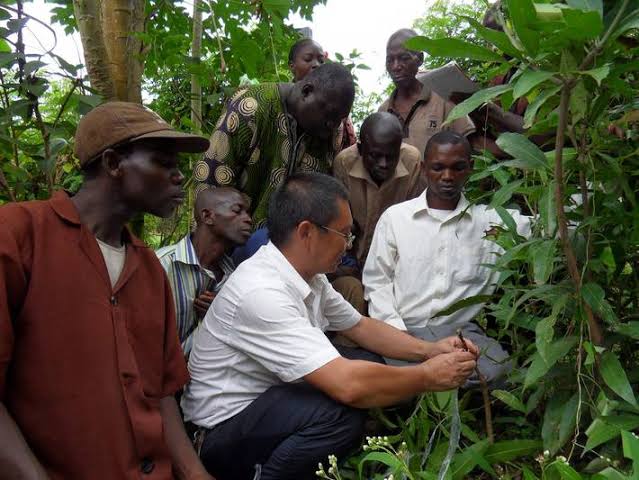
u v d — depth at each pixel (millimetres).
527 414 2135
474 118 3176
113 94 2918
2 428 1474
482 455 1920
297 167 2922
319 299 2309
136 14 3283
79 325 1592
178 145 1703
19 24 2289
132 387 1659
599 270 1879
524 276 2375
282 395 2137
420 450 2184
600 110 1740
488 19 2957
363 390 1977
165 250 2557
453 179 2725
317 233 2119
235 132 2818
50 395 1565
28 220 1585
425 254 2773
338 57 3447
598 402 1816
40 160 2500
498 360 2404
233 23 3432
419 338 2676
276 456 2115
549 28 1437
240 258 2709
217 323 2197
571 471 1450
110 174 1656
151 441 1673
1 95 2426
